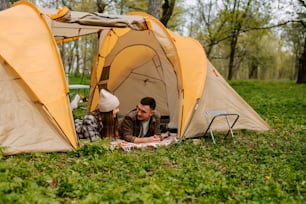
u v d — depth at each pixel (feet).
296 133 31.30
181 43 29.09
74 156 21.57
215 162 21.75
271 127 32.73
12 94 22.20
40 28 24.18
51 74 23.27
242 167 20.52
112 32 31.48
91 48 134.92
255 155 23.54
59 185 16.19
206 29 118.73
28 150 21.30
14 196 13.94
